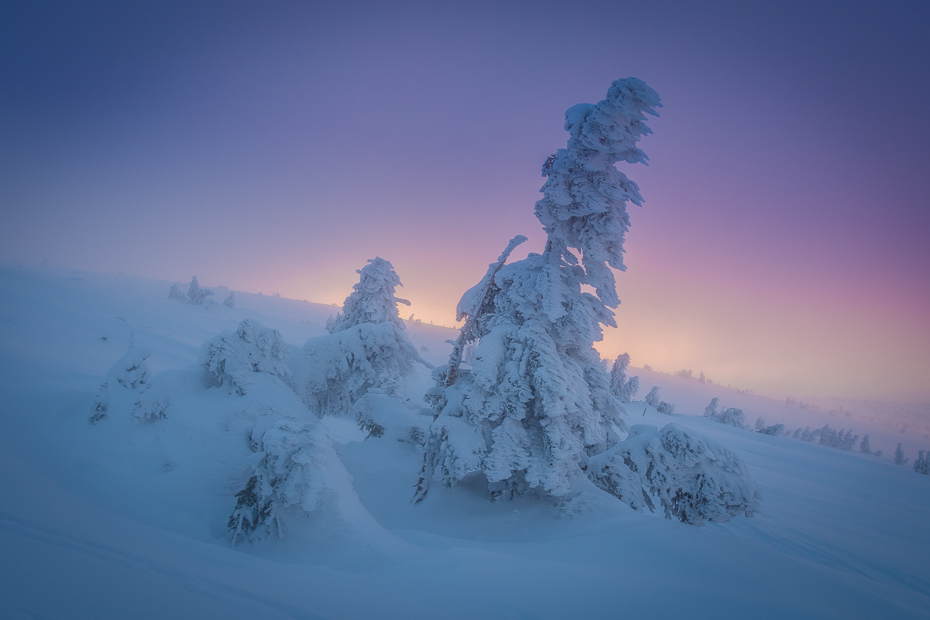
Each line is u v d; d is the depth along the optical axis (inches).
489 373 452.8
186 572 186.4
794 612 211.9
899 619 220.2
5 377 813.9
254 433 441.1
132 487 413.7
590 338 457.4
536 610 202.5
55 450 462.3
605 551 305.9
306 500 324.2
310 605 175.0
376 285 1182.9
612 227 429.1
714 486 450.3
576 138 434.9
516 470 440.1
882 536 1025.5
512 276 494.6
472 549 281.7
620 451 492.4
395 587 219.9
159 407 486.0
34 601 127.8
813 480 1884.8
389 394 742.5
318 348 724.0
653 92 406.3
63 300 2331.4
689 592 231.6
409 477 554.6
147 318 2509.8
